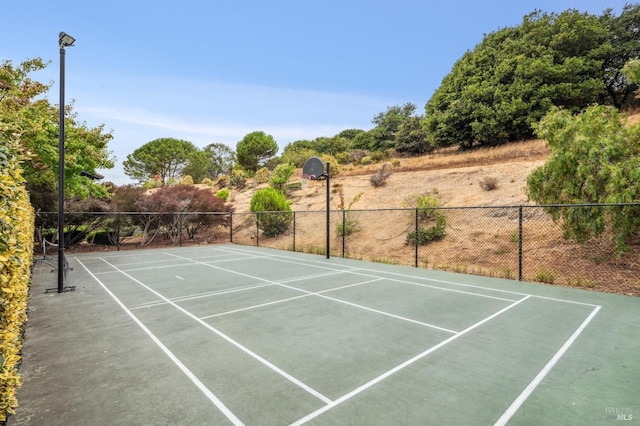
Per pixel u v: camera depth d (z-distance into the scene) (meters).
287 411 2.91
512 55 25.83
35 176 12.95
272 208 20.30
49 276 9.91
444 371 3.68
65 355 4.22
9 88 9.59
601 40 24.59
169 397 3.18
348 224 17.20
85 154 13.15
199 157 55.81
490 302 6.68
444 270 10.52
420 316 5.77
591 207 8.55
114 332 5.08
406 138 33.53
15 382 2.36
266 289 7.98
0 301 2.49
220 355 4.18
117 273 10.36
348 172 29.59
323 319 5.63
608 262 8.87
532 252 10.58
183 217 20.20
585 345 4.41
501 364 3.85
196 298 7.17
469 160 23.03
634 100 24.80
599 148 8.62
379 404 3.01
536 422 2.71
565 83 22.52
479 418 2.77
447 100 29.72
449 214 15.22
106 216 18.11
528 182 10.08
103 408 3.00
